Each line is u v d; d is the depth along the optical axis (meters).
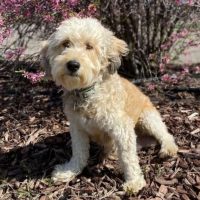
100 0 1.04
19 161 0.88
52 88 1.20
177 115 1.03
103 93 0.77
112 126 0.77
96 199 0.75
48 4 0.96
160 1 1.15
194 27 1.24
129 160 0.78
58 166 0.84
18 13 0.98
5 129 1.00
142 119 0.87
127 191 0.76
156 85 1.20
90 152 0.90
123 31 1.18
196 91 1.18
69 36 0.76
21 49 1.04
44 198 0.77
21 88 1.21
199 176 0.80
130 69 1.27
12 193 0.79
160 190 0.77
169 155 0.85
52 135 0.96
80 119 0.78
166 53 1.26
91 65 0.75
